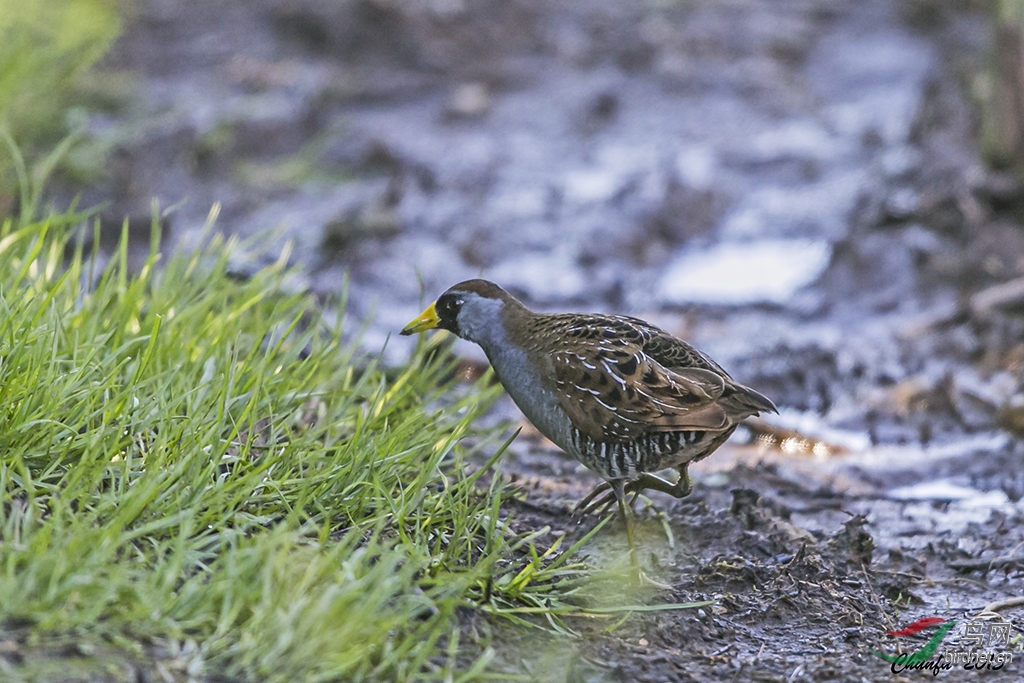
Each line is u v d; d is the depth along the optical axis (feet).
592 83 69.26
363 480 24.48
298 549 21.31
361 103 65.82
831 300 46.80
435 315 29.04
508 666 21.83
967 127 60.18
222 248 36.70
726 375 27.30
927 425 37.24
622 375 26.21
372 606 20.21
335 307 43.83
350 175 58.18
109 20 65.26
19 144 48.06
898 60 72.38
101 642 19.06
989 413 37.60
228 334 29.94
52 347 25.43
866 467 34.55
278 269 35.27
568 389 26.63
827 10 81.10
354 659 19.42
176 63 67.21
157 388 25.90
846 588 26.58
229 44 69.97
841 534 28.27
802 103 67.10
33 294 27.66
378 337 41.57
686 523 28.96
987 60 51.47
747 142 62.49
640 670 22.40
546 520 28.60
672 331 44.52
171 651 19.26
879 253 48.06
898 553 28.91
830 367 41.11
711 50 73.20
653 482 28.04
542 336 27.35
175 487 22.54
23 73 49.34
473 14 74.38
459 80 69.10
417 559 22.30
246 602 20.13
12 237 28.91
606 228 53.31
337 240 49.57
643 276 49.96
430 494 25.31
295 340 32.81
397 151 59.77
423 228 52.60
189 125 57.52
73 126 53.88
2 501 21.40
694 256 51.80
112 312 29.32
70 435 23.41
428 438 27.37
